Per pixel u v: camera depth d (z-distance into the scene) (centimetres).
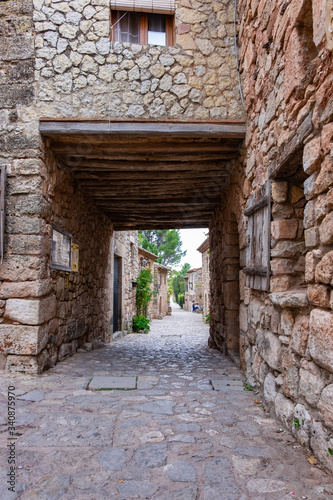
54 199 428
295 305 220
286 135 251
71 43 391
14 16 393
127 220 806
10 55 389
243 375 394
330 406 178
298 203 284
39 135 379
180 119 387
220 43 403
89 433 225
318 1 193
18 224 370
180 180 529
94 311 656
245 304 392
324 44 189
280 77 267
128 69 391
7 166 374
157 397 303
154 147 415
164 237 3353
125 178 510
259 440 218
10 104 383
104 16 396
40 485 167
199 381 364
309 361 209
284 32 254
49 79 386
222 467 185
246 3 361
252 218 349
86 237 591
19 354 360
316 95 195
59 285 445
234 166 454
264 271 293
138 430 231
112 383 342
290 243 278
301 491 163
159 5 404
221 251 616
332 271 174
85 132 382
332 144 175
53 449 203
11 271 365
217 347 657
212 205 661
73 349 518
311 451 198
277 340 263
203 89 395
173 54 397
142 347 696
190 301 3444
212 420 251
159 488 166
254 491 164
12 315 360
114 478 174
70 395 301
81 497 159
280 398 249
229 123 389
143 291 1346
